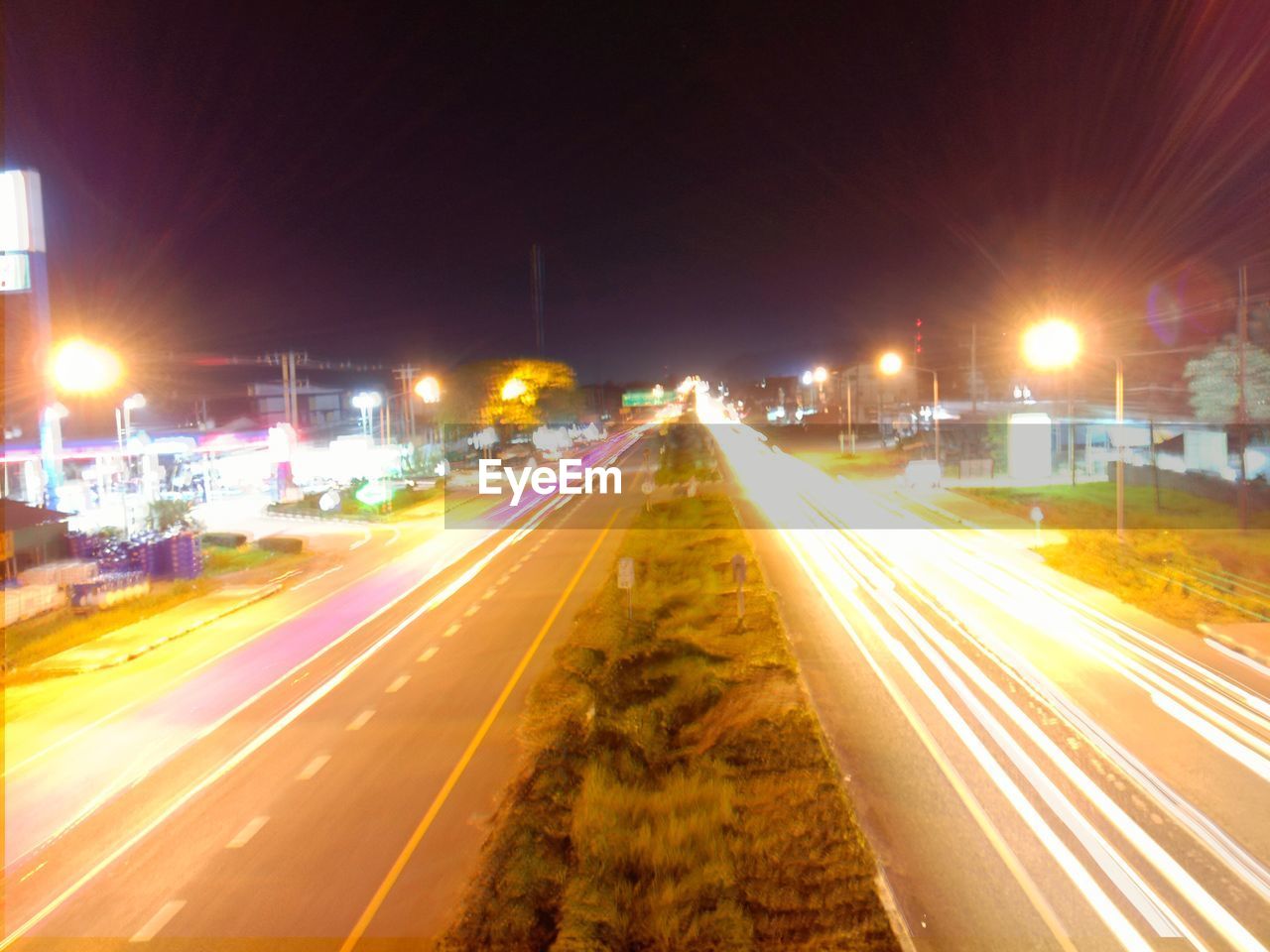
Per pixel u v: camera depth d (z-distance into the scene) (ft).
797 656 58.23
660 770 42.16
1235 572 82.79
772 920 28.53
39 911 32.32
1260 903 29.07
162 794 42.34
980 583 79.56
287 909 31.58
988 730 44.57
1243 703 48.16
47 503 124.47
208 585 95.30
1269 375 147.95
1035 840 33.42
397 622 76.13
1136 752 41.55
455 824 37.65
